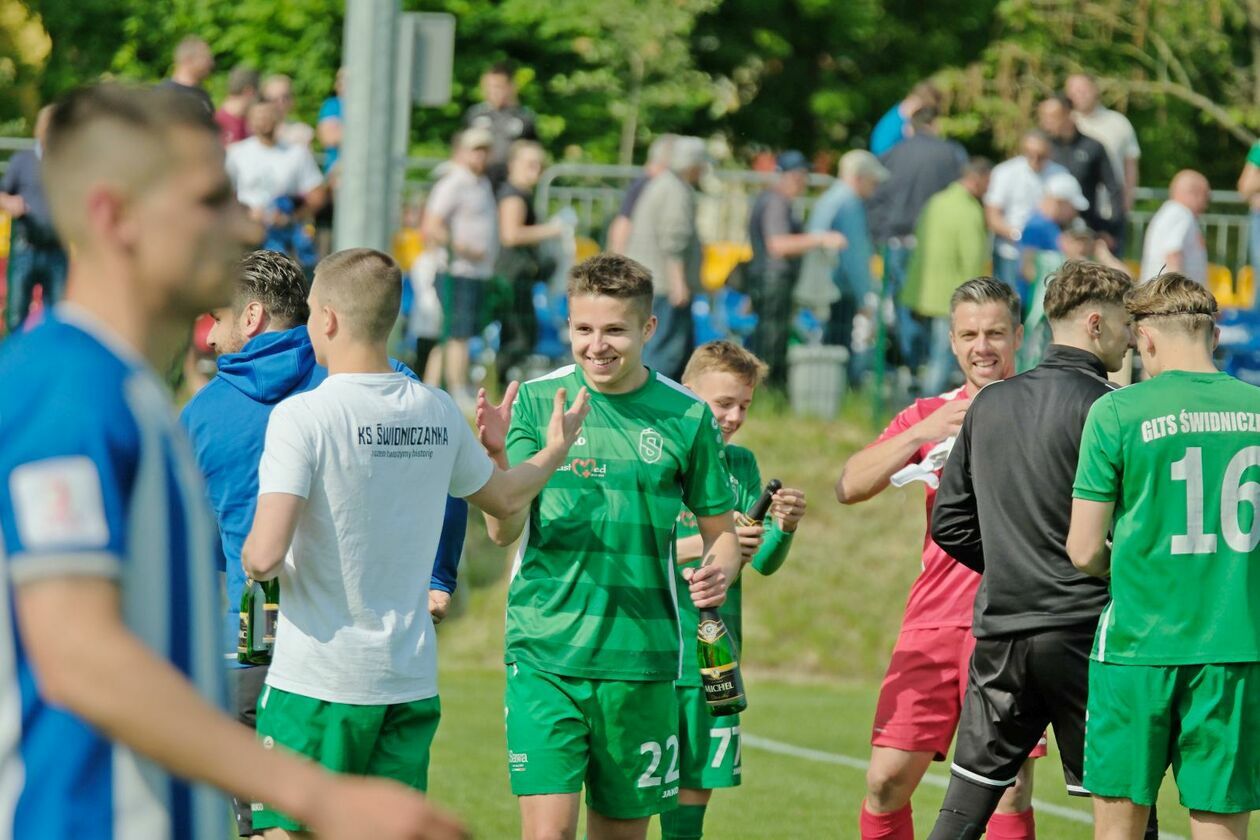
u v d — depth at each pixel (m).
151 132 5.39
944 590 14.62
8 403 5.16
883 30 67.69
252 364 12.73
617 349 12.30
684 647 14.89
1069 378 12.87
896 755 14.69
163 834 5.34
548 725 12.26
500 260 32.00
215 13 57.47
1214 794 11.89
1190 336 12.23
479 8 58.94
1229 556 11.91
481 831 17.55
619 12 59.53
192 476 5.57
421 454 11.06
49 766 5.19
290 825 10.88
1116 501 12.16
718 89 67.12
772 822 18.69
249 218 5.76
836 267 34.06
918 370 33.97
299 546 10.83
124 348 5.40
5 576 5.16
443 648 29.81
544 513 12.46
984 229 33.38
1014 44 61.62
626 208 31.44
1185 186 32.72
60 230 5.47
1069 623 12.60
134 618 5.30
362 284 10.97
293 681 10.82
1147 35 62.47
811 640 30.30
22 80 61.88
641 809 12.50
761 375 15.80
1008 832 14.80
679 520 15.45
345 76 22.72
